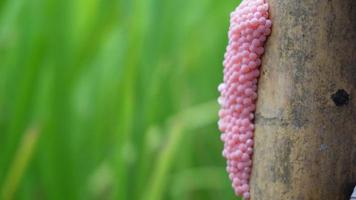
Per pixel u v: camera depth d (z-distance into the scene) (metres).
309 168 0.31
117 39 0.69
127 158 0.62
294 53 0.31
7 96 0.64
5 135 0.63
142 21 0.63
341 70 0.31
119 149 0.62
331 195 0.31
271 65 0.32
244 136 0.32
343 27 0.31
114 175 0.62
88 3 0.66
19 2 0.64
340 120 0.31
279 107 0.32
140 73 0.63
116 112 0.64
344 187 0.31
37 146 0.62
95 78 0.68
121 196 0.62
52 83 0.63
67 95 0.63
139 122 0.62
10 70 0.64
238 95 0.32
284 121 0.32
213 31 0.80
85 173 0.65
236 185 0.33
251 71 0.32
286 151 0.32
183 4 0.70
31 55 0.63
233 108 0.33
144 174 0.62
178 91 0.70
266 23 0.32
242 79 0.32
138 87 0.63
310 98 0.31
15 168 0.62
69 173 0.63
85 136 0.66
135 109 0.62
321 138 0.31
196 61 0.79
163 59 0.66
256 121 0.32
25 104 0.63
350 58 0.31
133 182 0.62
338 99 0.31
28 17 0.64
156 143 0.67
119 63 0.68
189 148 0.73
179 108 0.69
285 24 0.32
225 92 0.33
